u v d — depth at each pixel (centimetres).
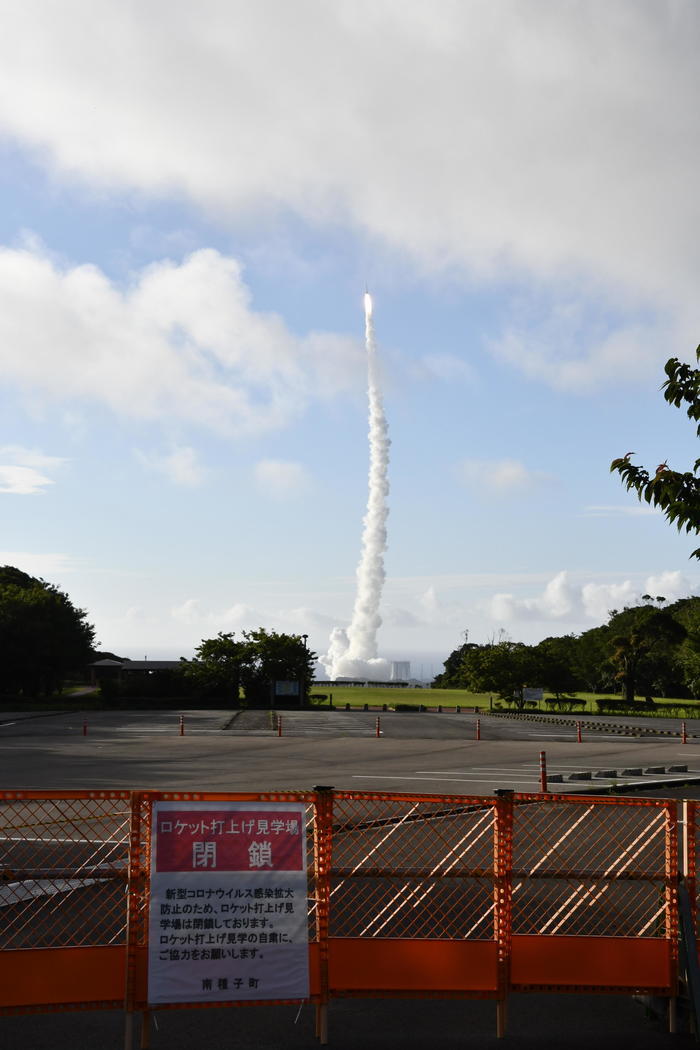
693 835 757
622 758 3081
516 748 3434
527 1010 769
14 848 1370
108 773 2403
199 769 2541
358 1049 679
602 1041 704
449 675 13938
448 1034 713
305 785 2178
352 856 1324
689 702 8725
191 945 684
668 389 932
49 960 672
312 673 7200
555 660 7275
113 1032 700
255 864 705
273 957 695
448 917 1001
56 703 6762
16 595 7781
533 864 1295
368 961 711
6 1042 674
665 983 736
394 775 2420
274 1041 690
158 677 7044
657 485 911
